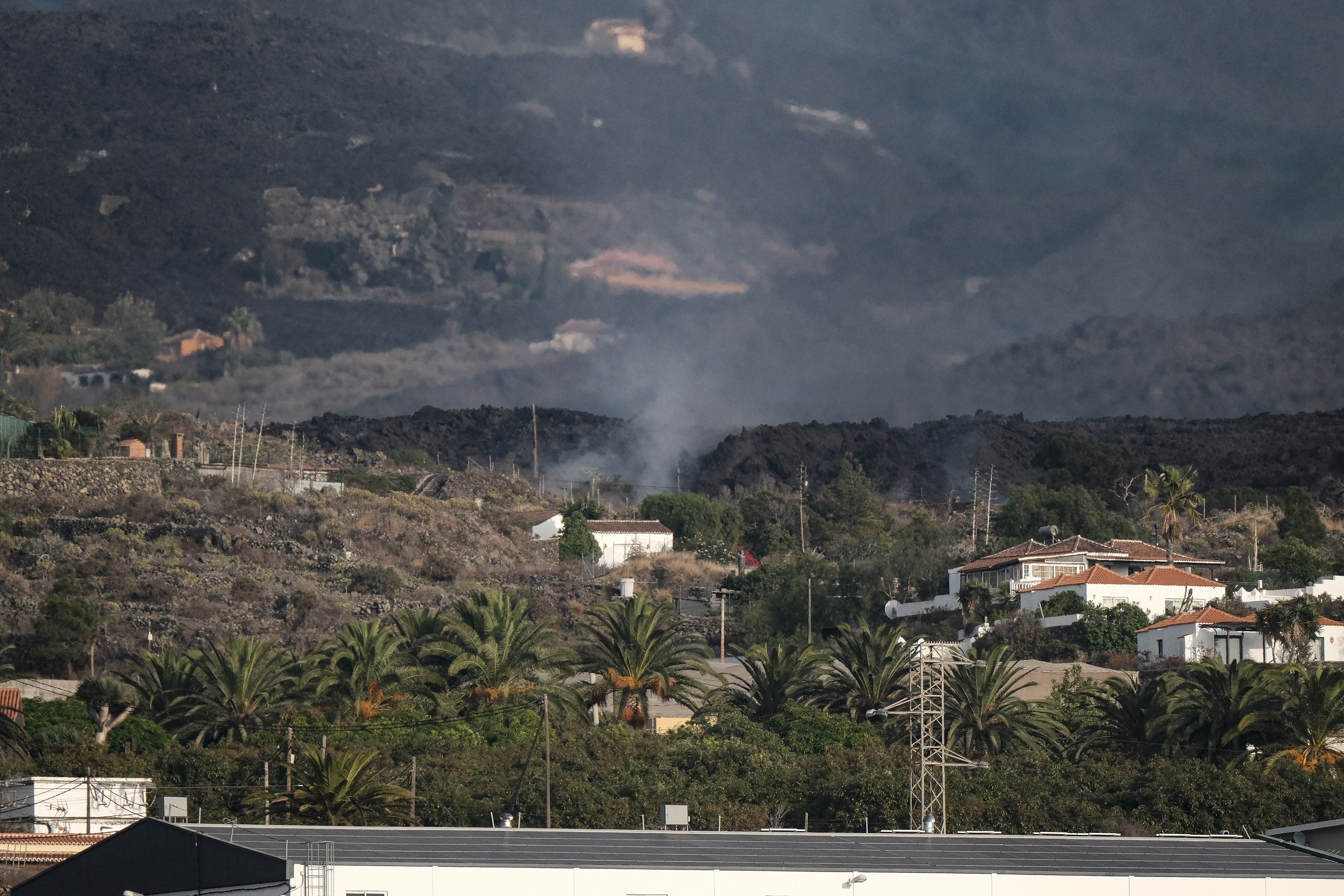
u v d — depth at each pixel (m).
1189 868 154.38
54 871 134.50
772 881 142.12
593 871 138.75
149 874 132.12
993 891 146.25
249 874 130.75
